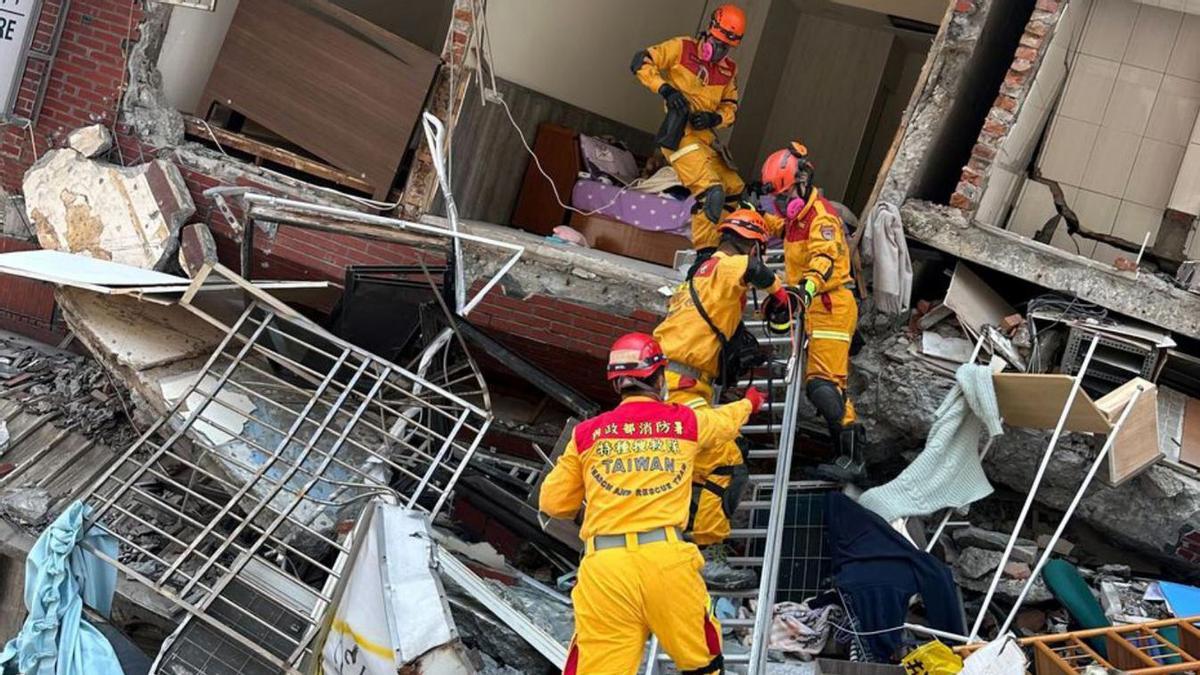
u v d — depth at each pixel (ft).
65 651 24.76
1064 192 29.71
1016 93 28.07
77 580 25.32
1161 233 28.91
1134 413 25.46
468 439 32.04
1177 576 28.84
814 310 25.86
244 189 27.84
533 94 36.83
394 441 28.96
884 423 29.40
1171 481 27.02
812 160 48.70
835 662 22.84
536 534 29.37
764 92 46.75
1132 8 28.99
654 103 44.24
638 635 18.81
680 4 42.78
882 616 24.90
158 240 32.99
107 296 31.04
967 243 28.63
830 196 48.67
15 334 36.88
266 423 28.04
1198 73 28.55
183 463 29.58
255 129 36.32
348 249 32.73
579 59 38.50
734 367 24.29
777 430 26.94
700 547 27.71
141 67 33.78
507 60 34.96
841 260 25.64
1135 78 29.01
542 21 35.73
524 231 36.88
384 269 29.27
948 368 28.19
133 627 28.81
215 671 23.85
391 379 29.81
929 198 32.37
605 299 31.12
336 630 23.34
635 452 19.25
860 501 26.66
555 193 34.86
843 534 25.94
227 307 30.71
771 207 30.17
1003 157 28.43
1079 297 27.94
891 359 28.68
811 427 30.17
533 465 31.35
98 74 33.94
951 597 25.05
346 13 33.14
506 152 36.24
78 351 36.42
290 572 26.86
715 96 30.58
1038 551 28.94
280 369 31.01
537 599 26.89
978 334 28.02
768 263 29.35
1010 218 30.17
